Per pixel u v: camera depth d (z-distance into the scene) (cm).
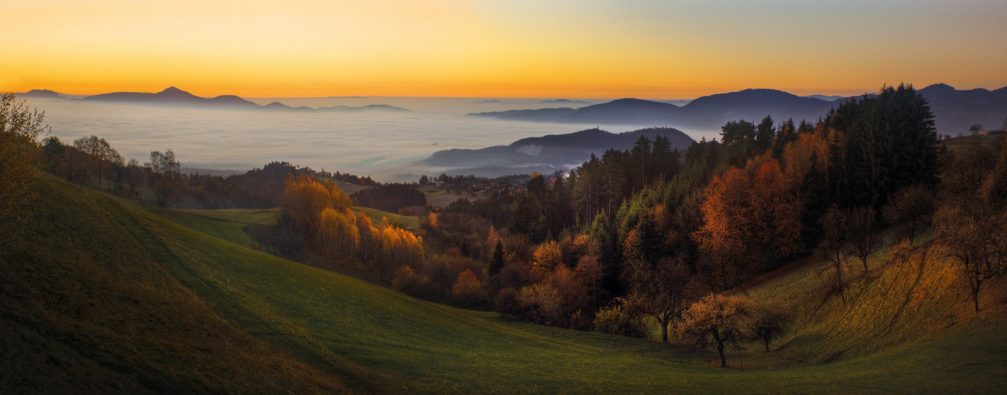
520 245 13088
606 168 14975
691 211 10900
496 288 10750
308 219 14062
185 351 2916
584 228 13425
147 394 2311
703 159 14675
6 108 3244
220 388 2603
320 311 5078
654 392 4019
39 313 2639
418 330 5575
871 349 5497
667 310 7600
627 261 10400
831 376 4450
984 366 3975
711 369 5500
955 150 13262
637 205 11981
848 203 9512
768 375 4800
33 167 3506
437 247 16750
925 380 3912
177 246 5266
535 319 8844
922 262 6241
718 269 8894
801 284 7838
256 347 3472
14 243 3372
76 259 3691
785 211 9344
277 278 5744
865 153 9762
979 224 5278
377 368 3859
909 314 5684
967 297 5291
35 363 2098
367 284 8006
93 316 2922
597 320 8238
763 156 12169
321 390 3052
